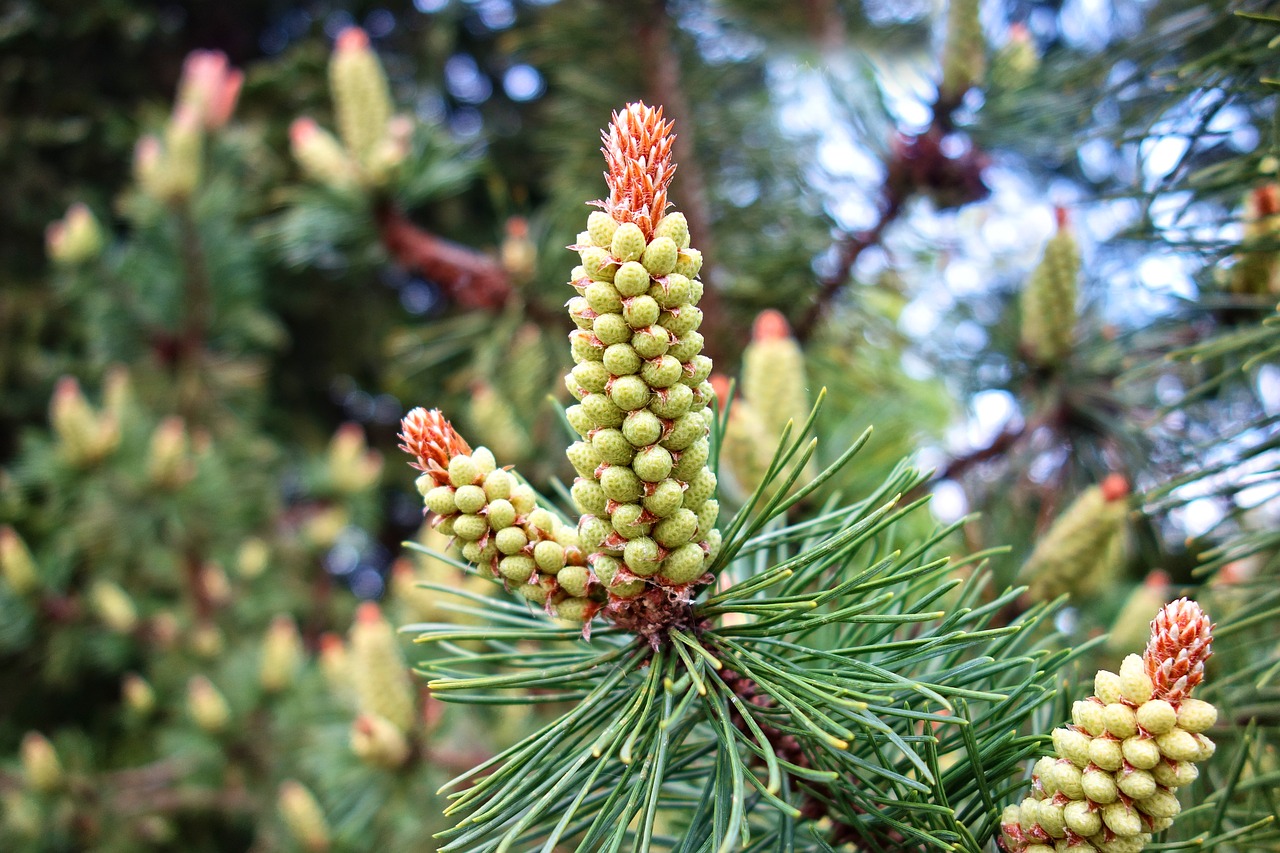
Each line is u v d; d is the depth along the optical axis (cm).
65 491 78
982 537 44
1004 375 45
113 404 79
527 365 63
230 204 87
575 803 21
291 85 116
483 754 49
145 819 77
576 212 65
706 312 58
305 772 70
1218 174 29
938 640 22
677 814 32
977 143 48
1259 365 34
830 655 22
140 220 83
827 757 24
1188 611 21
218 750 71
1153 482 39
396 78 128
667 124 21
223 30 137
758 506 32
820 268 57
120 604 78
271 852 68
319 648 89
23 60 115
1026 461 43
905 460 24
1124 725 21
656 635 24
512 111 131
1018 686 23
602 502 23
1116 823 21
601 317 21
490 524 23
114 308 84
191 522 80
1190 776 21
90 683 107
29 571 76
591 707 23
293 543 94
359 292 132
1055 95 44
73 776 73
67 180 120
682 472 22
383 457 133
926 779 22
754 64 68
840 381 62
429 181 62
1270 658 28
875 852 25
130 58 125
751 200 65
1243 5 30
